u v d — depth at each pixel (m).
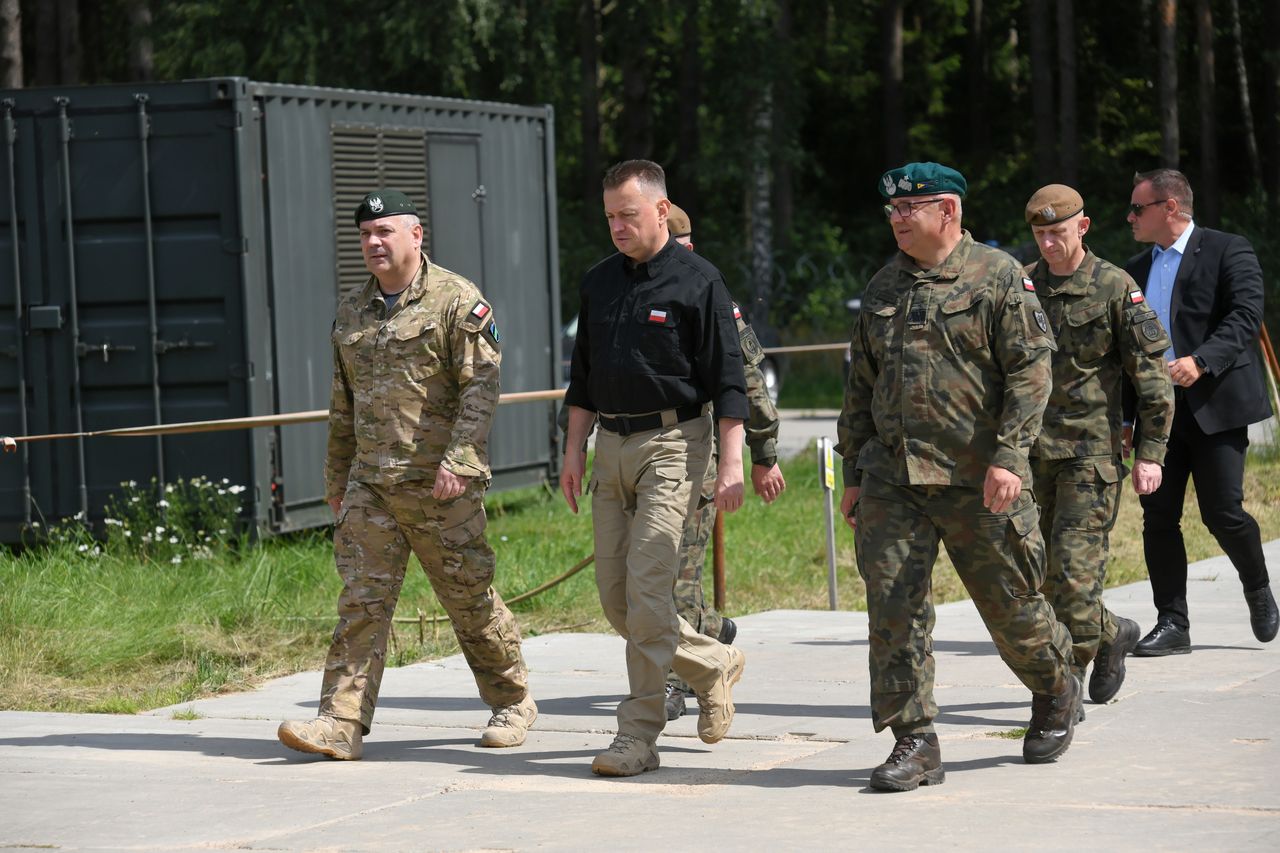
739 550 25.22
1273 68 75.69
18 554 24.22
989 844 9.27
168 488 23.84
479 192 29.36
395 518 12.40
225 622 19.83
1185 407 15.55
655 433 11.55
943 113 94.50
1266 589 16.12
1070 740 11.47
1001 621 10.89
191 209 23.86
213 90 23.73
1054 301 13.41
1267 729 12.34
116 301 24.08
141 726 14.29
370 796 11.12
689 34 72.38
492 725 12.96
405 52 55.94
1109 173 83.56
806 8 83.00
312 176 25.31
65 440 24.16
